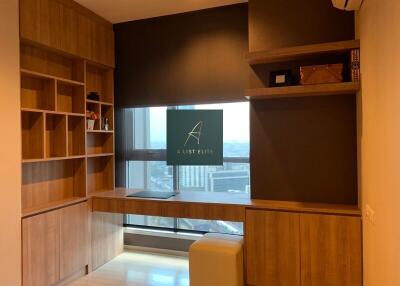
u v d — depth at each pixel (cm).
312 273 279
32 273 291
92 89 405
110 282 342
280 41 315
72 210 344
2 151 267
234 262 282
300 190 311
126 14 393
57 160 346
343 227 270
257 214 298
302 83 281
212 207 319
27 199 315
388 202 178
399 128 156
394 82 164
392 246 170
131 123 430
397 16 157
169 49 401
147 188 428
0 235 264
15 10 280
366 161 243
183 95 395
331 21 300
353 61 264
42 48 326
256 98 317
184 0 359
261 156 324
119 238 426
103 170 422
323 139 303
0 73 266
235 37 373
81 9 363
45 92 331
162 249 424
